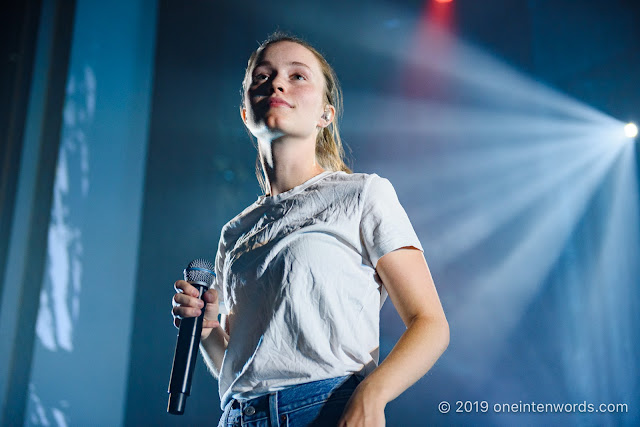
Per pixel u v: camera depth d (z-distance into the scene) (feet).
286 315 3.44
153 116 17.08
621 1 15.67
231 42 18.74
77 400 13.79
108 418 14.28
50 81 13.78
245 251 3.85
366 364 3.46
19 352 12.80
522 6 18.45
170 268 16.21
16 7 13.35
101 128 15.16
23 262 12.88
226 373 3.67
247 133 18.10
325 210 3.75
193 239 16.72
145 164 16.56
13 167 12.85
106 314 14.70
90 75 15.03
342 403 3.24
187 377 3.68
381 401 2.91
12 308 12.74
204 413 15.38
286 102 4.21
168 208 16.65
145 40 17.08
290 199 3.96
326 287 3.47
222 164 17.67
